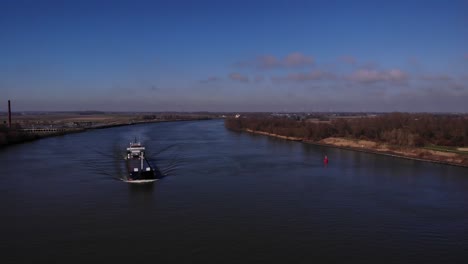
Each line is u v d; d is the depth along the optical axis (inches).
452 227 1379.2
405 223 1413.6
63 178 2110.0
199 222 1406.3
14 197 1713.8
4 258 1109.1
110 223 1390.3
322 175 2272.4
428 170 2482.8
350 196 1777.8
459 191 1892.2
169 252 1151.6
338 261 1107.3
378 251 1178.0
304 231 1326.3
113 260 1100.5
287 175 2260.1
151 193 1798.7
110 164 2573.8
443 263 1110.4
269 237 1272.1
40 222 1396.4
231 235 1284.4
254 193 1813.5
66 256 1123.3
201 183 2014.0
